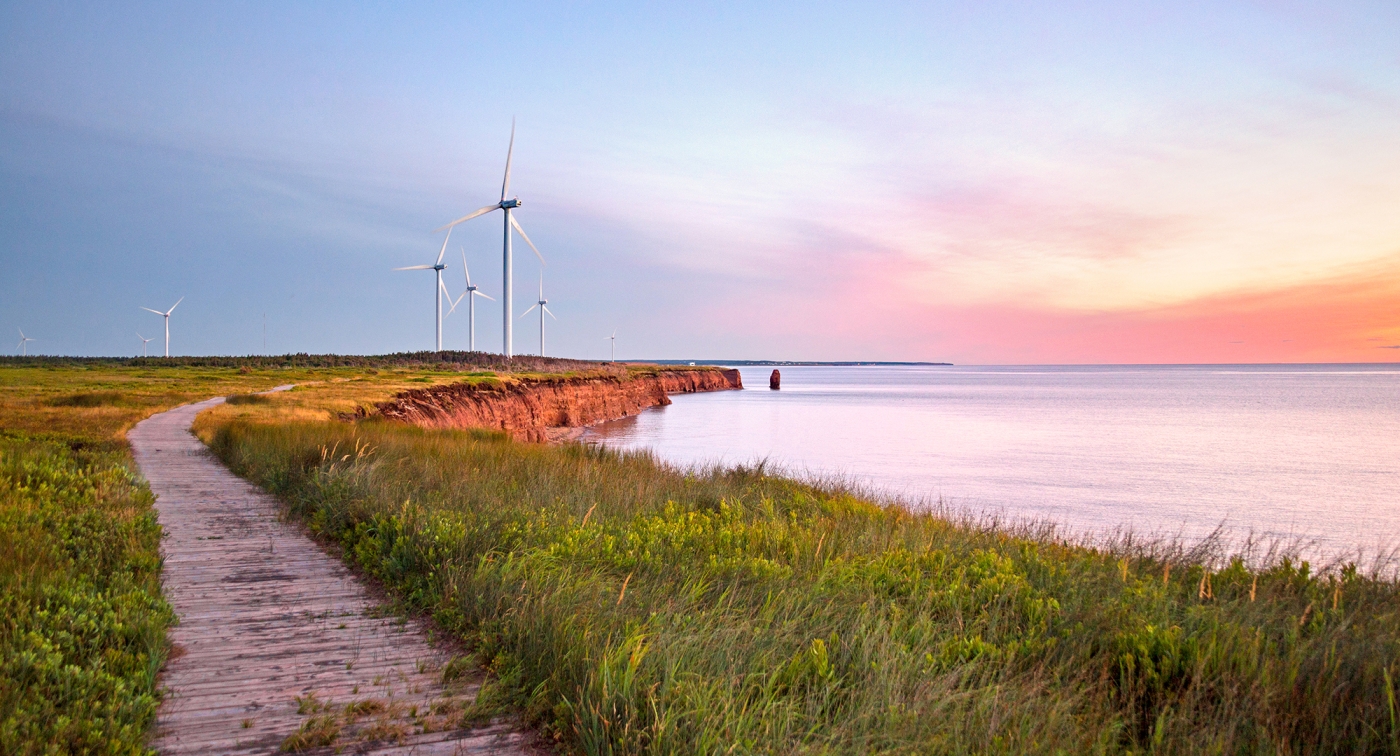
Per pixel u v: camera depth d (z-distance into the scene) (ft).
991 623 20.63
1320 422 270.87
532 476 48.62
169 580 27.43
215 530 36.58
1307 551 68.28
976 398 483.92
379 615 23.48
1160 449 180.55
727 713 14.25
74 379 204.33
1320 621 20.92
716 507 44.52
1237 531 83.51
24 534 27.94
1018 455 165.48
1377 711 15.16
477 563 25.41
